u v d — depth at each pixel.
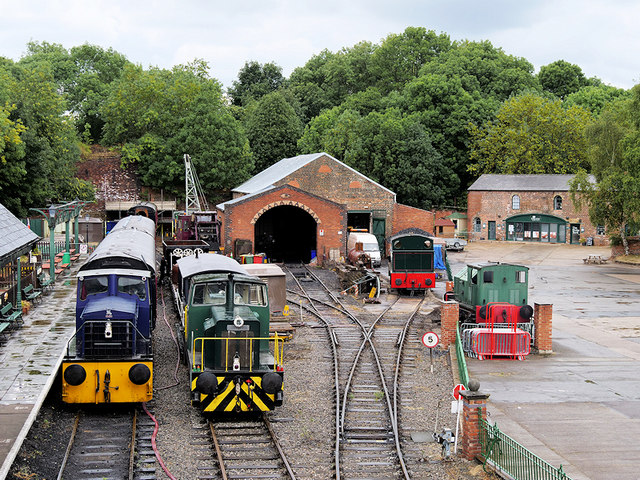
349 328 25.25
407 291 34.72
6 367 16.22
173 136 62.53
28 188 40.81
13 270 23.34
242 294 15.87
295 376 18.34
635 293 34.97
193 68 74.06
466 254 54.44
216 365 14.44
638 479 11.42
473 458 12.70
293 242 56.06
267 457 12.50
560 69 90.06
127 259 17.55
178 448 12.85
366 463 12.37
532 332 22.16
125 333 14.81
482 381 17.94
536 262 49.44
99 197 61.06
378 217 51.56
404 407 15.87
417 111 73.44
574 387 17.38
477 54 85.69
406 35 97.81
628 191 45.91
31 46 85.69
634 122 46.12
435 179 67.94
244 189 55.28
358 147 63.22
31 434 12.73
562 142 68.56
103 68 80.62
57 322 21.67
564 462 12.18
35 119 46.06
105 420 14.35
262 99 80.81
